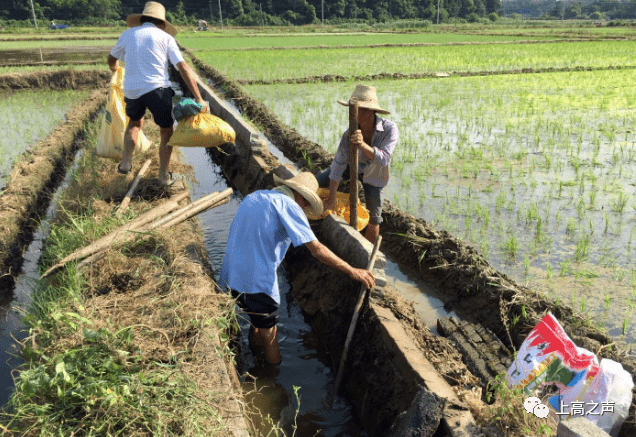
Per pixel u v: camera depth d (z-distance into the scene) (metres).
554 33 51.31
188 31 70.06
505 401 2.67
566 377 2.86
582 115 11.16
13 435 2.67
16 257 5.45
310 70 20.36
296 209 3.61
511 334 3.96
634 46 31.42
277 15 119.06
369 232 5.30
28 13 95.94
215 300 3.66
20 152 9.02
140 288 3.95
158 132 9.21
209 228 6.35
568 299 4.39
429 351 3.53
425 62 23.05
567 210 6.22
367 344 3.73
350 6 125.69
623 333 3.89
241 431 2.65
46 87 17.30
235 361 3.87
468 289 4.52
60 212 6.14
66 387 2.73
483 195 6.77
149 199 5.98
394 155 8.60
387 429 3.22
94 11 99.88
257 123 11.38
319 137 9.84
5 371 3.83
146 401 2.68
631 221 5.89
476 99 13.34
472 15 145.00
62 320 3.07
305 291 4.88
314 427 3.50
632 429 2.86
